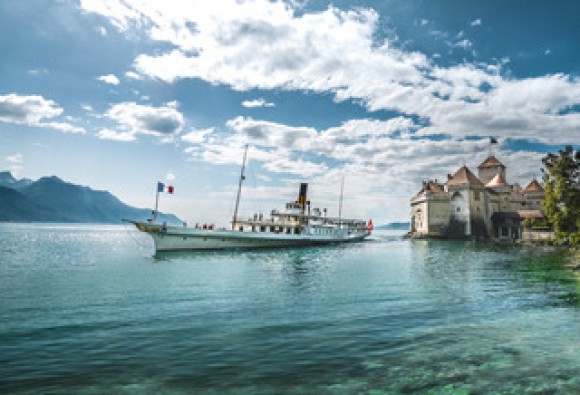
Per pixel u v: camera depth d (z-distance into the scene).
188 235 43.12
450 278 23.33
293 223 57.81
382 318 12.98
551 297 16.89
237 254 42.28
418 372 8.30
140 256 40.00
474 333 11.25
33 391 7.31
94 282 21.31
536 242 64.94
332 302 15.73
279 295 17.34
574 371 8.42
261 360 8.95
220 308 14.53
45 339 10.57
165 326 11.90
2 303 15.42
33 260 35.31
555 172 47.97
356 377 8.02
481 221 81.94
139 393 7.23
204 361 8.89
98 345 10.04
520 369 8.52
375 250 52.97
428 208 86.62
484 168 99.75
